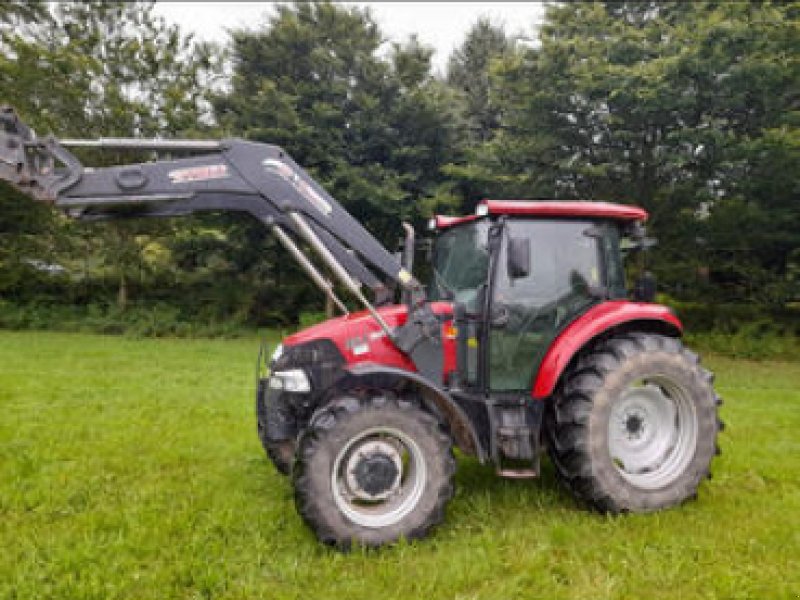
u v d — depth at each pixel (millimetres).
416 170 13500
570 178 11609
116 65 13742
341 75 13969
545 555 2850
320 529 2906
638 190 11281
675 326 3768
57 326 14469
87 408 5887
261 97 12969
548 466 4191
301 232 3238
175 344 12109
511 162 12070
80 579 2598
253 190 3242
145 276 16297
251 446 4711
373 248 3346
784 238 11477
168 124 13367
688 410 3561
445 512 3396
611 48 10406
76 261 16375
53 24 14188
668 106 9594
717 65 9062
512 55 11680
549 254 3676
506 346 3572
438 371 3328
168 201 3188
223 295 15266
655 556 2818
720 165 10336
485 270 3586
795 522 3225
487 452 3432
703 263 12766
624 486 3352
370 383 3348
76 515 3277
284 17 13664
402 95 13336
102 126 13414
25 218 14992
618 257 3879
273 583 2607
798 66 8891
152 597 2475
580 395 3369
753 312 13086
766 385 8562
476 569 2658
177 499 3547
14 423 5219
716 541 2996
